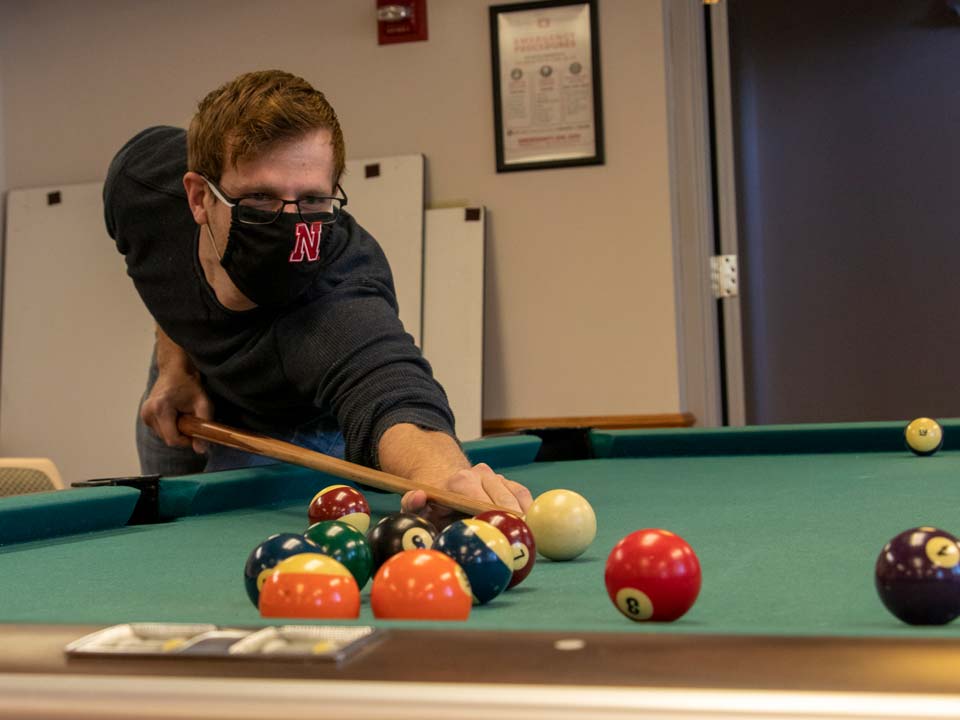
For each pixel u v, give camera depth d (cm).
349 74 480
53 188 509
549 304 462
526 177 464
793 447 259
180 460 272
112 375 500
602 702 56
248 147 191
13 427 508
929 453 240
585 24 457
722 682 57
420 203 466
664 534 91
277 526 174
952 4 529
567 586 114
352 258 224
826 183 539
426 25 473
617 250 457
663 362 454
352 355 201
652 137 454
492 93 466
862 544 133
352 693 58
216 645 64
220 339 227
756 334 542
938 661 59
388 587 84
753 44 543
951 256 530
